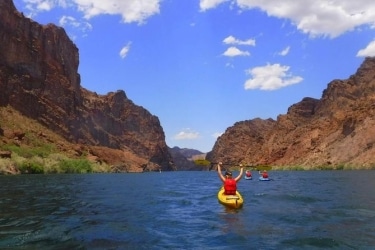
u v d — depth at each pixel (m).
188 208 19.78
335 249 10.30
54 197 25.58
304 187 37.50
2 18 141.12
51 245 10.84
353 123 150.75
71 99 169.38
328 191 30.84
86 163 113.38
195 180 68.62
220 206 20.41
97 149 167.88
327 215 16.44
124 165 170.38
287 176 78.00
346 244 10.84
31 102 142.62
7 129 110.94
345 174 78.88
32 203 21.48
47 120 146.25
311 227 13.58
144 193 31.38
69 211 18.27
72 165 104.06
